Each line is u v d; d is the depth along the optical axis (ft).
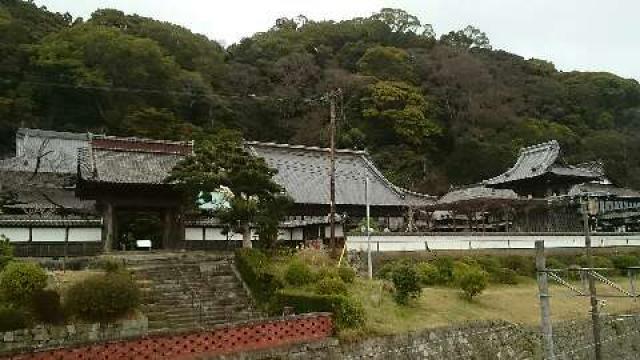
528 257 117.08
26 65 236.43
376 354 63.16
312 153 154.51
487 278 92.73
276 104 271.28
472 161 264.72
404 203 141.38
